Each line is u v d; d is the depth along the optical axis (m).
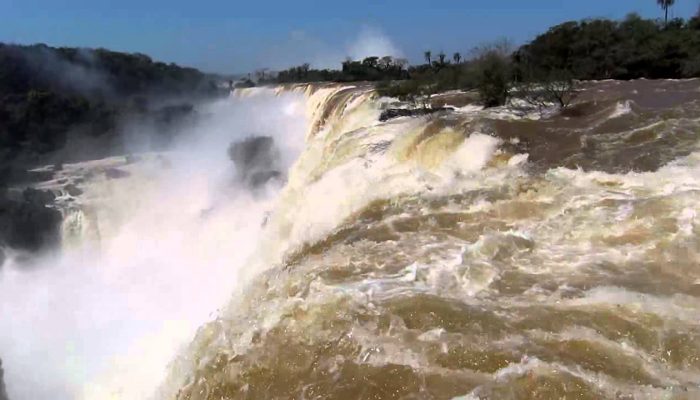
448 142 16.77
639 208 10.71
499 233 10.48
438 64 59.94
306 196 17.25
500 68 28.16
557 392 6.20
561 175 13.41
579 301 7.97
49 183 46.06
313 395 6.84
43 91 66.12
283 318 8.52
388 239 10.98
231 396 7.38
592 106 20.61
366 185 15.10
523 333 7.32
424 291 8.58
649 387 6.19
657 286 8.24
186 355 9.05
